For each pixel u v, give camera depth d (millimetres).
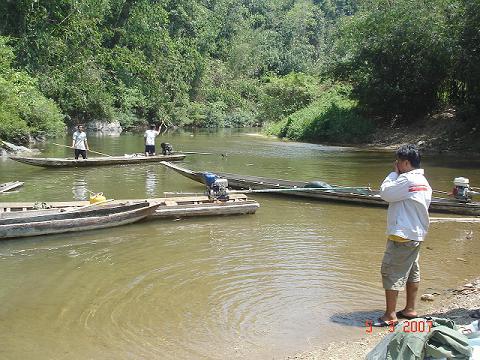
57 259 7812
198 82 53562
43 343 5191
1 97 21781
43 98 26844
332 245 8781
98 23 36344
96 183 14453
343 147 28297
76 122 33969
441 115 29172
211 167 18672
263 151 25266
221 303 6242
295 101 42938
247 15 79562
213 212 10586
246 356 4941
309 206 11852
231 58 63625
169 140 32219
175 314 5918
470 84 25219
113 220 9531
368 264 7793
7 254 8016
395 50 29297
